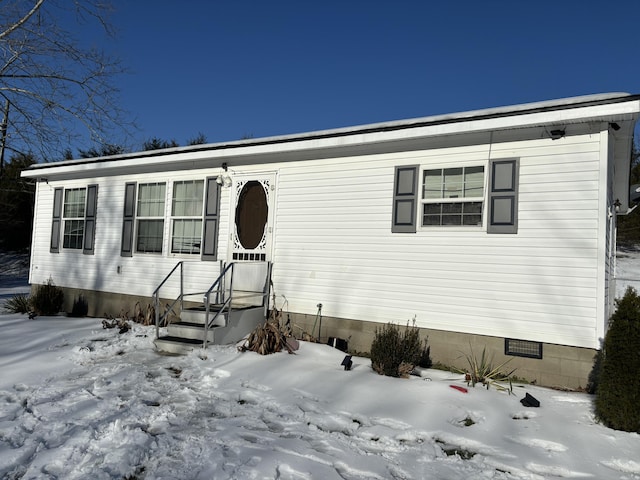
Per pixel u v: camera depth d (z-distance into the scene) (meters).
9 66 12.83
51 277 12.34
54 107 13.11
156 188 10.66
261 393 5.69
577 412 5.24
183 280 10.03
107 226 11.32
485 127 6.68
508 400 5.55
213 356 7.12
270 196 9.05
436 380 6.34
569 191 6.50
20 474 3.70
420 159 7.59
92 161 11.28
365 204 8.06
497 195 6.93
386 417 4.96
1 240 27.84
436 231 7.39
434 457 4.16
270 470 3.75
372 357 6.66
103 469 3.73
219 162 9.74
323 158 8.52
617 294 14.02
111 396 5.50
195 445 4.21
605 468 3.96
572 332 6.36
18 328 9.27
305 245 8.61
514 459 4.12
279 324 7.96
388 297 7.74
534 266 6.66
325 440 4.43
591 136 6.39
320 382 6.01
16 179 24.33
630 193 9.91
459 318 7.13
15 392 5.68
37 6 12.17
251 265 9.11
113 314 11.00
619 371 4.77
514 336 6.72
